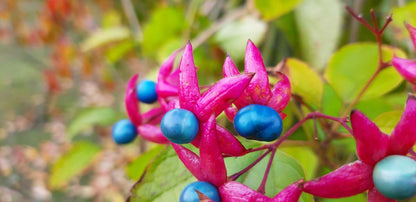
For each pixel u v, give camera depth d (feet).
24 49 3.37
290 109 0.63
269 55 0.86
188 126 0.39
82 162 1.10
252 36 0.79
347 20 0.88
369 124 0.38
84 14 2.27
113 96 2.55
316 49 0.78
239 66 0.80
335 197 0.39
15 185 2.23
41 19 2.31
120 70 2.13
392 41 0.83
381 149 0.39
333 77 0.59
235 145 0.41
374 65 0.58
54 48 2.43
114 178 2.02
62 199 2.06
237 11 0.87
